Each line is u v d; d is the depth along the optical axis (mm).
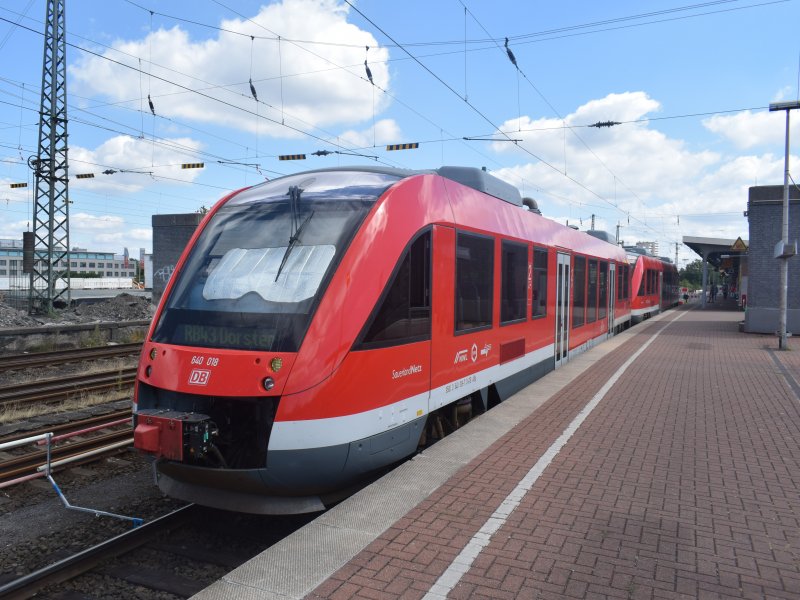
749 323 19891
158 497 5938
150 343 5246
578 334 13062
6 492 6043
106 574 4422
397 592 3285
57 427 8273
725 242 36281
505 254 8023
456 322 6508
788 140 15734
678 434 6793
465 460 5672
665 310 35844
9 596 4016
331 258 5039
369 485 4949
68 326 18156
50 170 25094
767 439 6613
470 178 8047
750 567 3664
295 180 6164
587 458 5836
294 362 4602
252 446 4660
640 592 3352
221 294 5223
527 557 3734
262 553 3715
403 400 5488
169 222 38562
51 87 24984
